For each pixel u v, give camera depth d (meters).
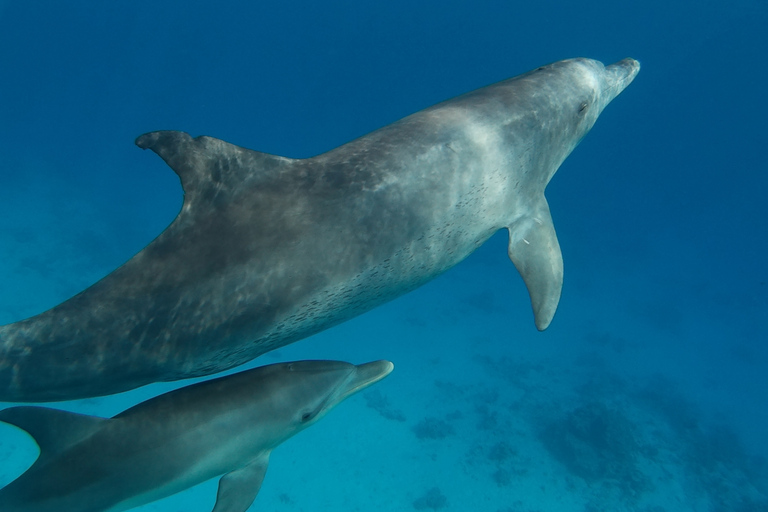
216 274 3.98
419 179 4.64
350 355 24.80
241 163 4.11
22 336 4.04
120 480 3.67
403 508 18.59
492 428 22.72
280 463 19.33
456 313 30.52
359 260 4.38
